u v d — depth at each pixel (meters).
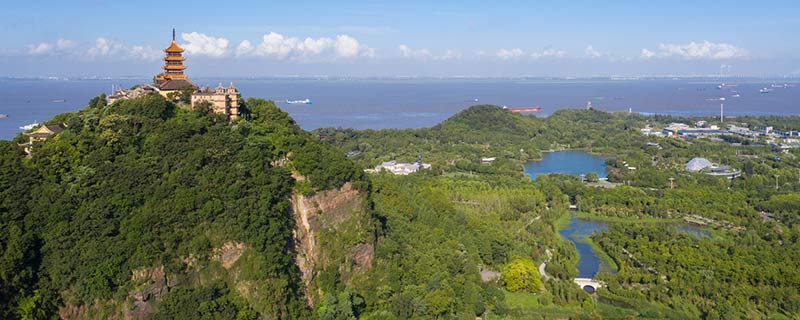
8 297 144.88
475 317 199.00
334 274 190.75
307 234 191.88
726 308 197.25
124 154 186.50
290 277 177.38
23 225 157.00
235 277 168.75
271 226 175.25
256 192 182.00
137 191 172.12
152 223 163.88
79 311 152.50
